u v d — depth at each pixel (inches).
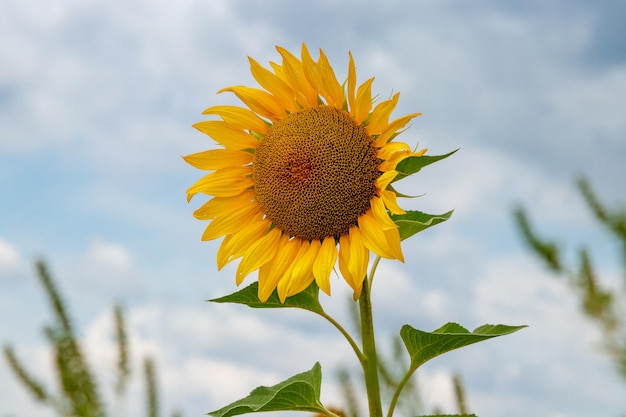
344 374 183.3
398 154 115.2
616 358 207.0
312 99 126.6
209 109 129.8
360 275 113.5
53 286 181.9
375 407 115.0
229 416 115.8
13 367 182.1
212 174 130.8
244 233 127.7
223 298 120.3
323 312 119.8
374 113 118.5
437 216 115.4
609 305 215.3
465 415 118.6
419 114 116.7
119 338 186.4
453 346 112.0
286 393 113.3
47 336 179.2
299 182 121.7
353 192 119.8
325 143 121.3
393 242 112.4
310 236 122.6
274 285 121.4
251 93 128.4
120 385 184.9
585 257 223.3
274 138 126.0
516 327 109.7
